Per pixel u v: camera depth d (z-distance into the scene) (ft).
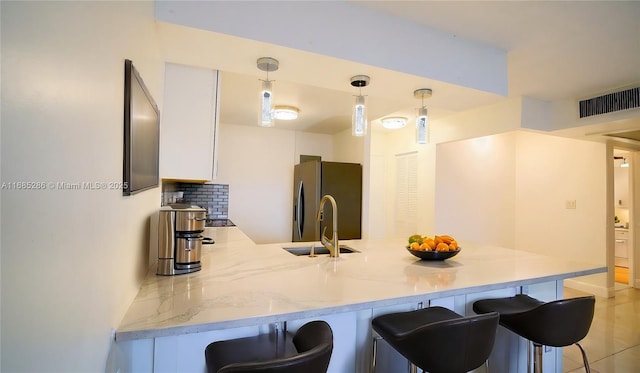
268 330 4.42
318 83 6.30
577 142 14.28
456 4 5.24
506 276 5.41
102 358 2.53
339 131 14.74
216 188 13.99
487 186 15.60
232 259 6.09
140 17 3.54
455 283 4.92
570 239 14.38
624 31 6.05
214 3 4.41
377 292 4.36
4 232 1.32
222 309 3.56
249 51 4.98
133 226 3.63
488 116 11.16
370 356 5.18
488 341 4.00
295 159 15.15
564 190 14.66
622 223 19.21
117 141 2.83
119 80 2.82
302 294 4.17
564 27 5.90
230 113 11.99
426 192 14.34
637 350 8.66
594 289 13.53
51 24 1.65
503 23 5.78
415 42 5.76
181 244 4.91
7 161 1.32
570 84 8.96
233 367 2.67
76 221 1.98
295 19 4.85
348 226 12.25
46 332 1.65
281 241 14.85
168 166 6.27
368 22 5.36
